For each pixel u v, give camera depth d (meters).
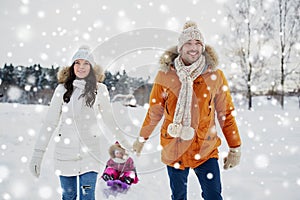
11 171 4.04
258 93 12.27
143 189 3.56
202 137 2.33
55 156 2.53
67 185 2.55
